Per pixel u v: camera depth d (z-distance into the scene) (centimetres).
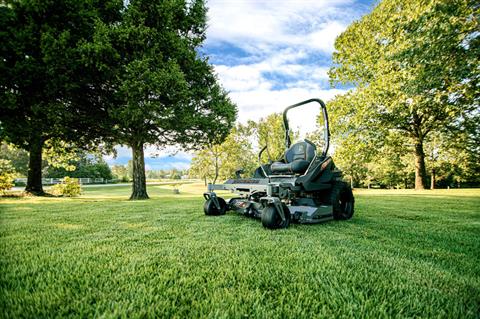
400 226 381
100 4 1033
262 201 365
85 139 1236
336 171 486
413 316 131
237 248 249
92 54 881
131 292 152
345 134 1435
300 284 165
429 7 607
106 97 1020
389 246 262
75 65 883
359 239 290
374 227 371
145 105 945
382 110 1250
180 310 131
